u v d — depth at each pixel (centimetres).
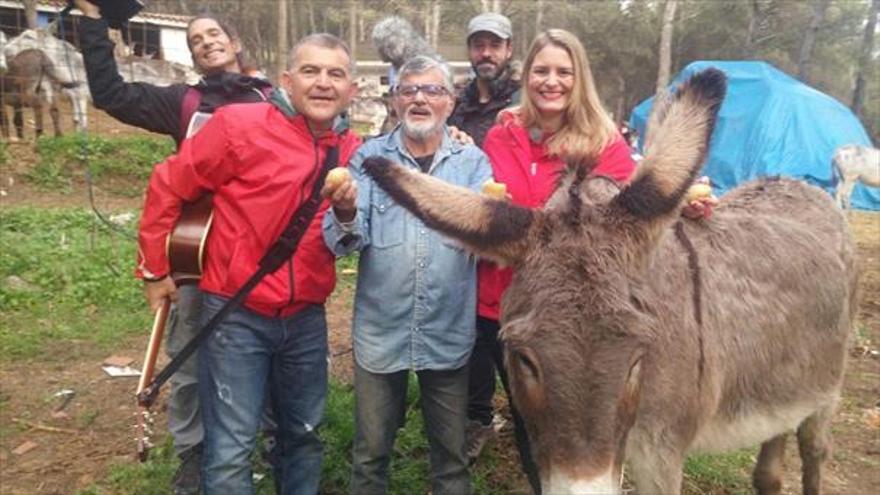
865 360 695
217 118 302
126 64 2102
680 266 290
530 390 232
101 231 935
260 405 319
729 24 4128
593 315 225
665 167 249
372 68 3934
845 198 1542
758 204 388
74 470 440
